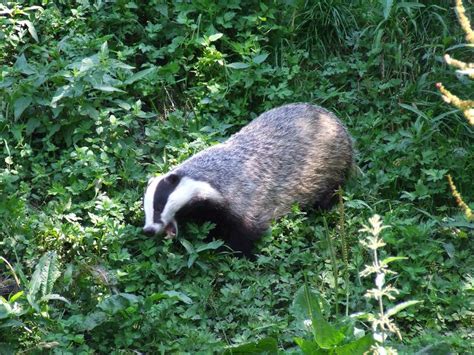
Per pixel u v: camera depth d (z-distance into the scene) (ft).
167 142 27.02
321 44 30.32
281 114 26.48
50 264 20.83
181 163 25.02
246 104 28.73
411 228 23.62
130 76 28.14
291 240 24.13
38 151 26.48
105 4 30.30
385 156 27.17
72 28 29.53
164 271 22.91
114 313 20.11
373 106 29.25
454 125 28.48
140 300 20.47
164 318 20.66
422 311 21.84
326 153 26.03
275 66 29.68
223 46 29.86
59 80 27.02
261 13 29.99
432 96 29.17
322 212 25.89
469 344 19.80
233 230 24.35
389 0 29.22
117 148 26.03
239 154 25.14
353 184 26.71
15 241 23.00
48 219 23.50
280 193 25.16
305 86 29.22
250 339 20.20
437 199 26.37
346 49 30.53
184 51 29.45
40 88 27.04
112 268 22.93
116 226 23.50
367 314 19.29
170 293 20.85
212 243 23.47
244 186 24.59
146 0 30.78
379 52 29.68
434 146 27.63
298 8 30.14
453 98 15.56
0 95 26.76
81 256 22.93
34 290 20.27
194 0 30.04
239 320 21.62
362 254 23.38
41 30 29.30
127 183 25.58
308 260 23.17
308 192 25.75
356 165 26.99
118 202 24.39
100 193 24.88
